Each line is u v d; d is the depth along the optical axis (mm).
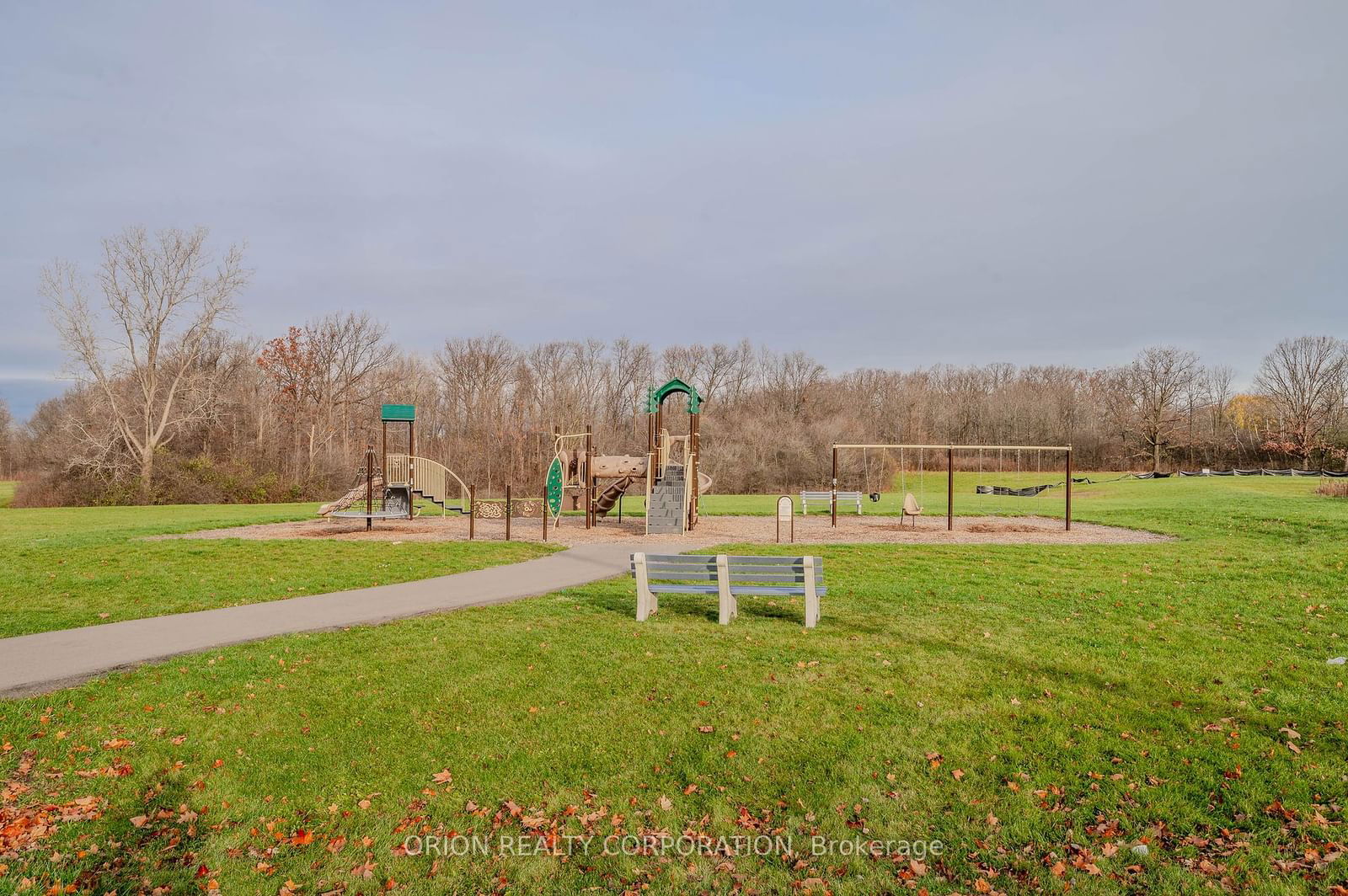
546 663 7707
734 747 5703
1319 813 4547
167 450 44969
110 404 42500
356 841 4562
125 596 11133
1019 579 11969
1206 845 4297
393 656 7941
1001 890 4008
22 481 41375
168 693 6754
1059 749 5496
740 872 4250
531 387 63750
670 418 65062
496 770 5406
